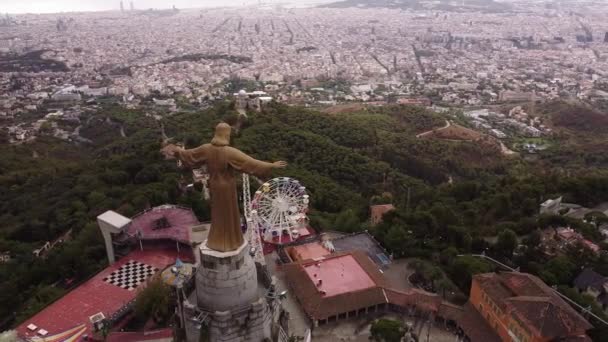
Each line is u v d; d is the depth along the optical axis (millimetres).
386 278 86438
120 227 88312
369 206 128875
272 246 100125
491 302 73375
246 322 27203
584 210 127438
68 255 91125
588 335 72625
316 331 74438
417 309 77188
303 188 100438
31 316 74562
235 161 25047
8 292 82312
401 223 104250
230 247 26562
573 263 90625
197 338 27328
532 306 66875
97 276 85188
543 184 136000
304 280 82375
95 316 71062
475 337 71688
